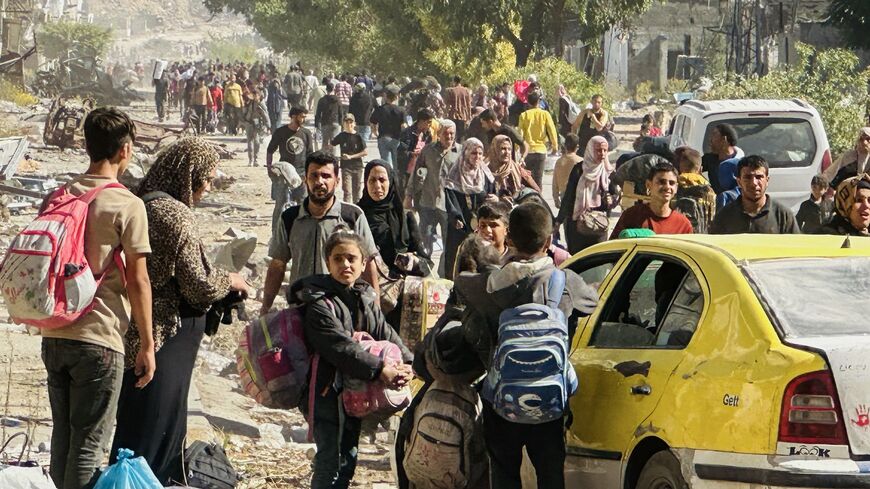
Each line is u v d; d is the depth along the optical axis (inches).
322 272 394.6
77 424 276.1
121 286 276.5
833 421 241.3
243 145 1840.6
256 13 3590.1
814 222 572.4
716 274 272.7
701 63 3024.1
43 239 263.9
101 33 4104.3
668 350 274.8
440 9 2190.0
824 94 1380.4
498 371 276.8
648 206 448.1
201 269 292.0
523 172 599.8
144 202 292.4
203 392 472.7
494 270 287.3
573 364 302.2
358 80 2252.7
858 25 2455.7
